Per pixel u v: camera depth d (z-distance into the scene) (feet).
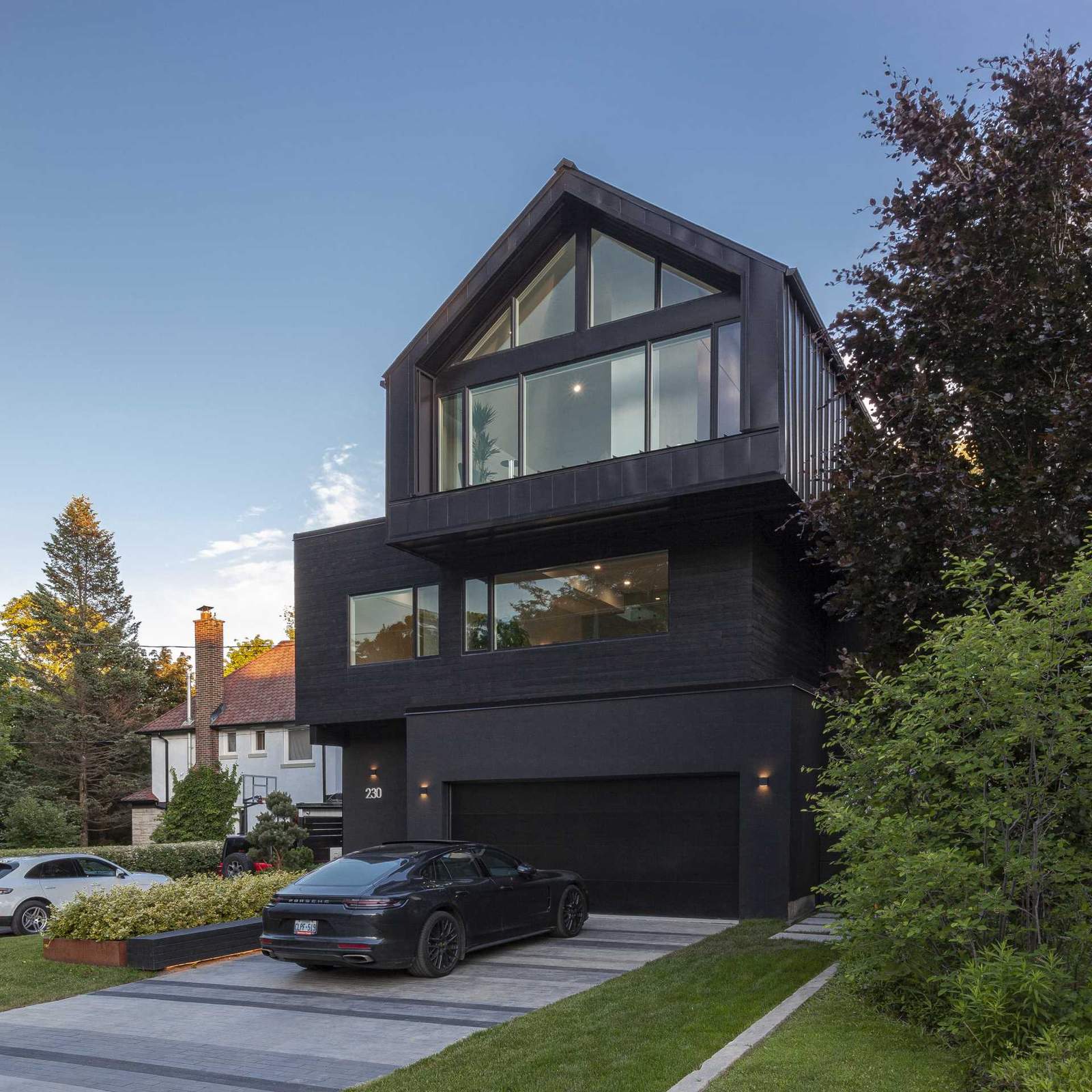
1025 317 27.71
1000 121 31.04
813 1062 18.99
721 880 46.93
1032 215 28.84
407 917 32.12
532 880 39.06
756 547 51.16
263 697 106.63
